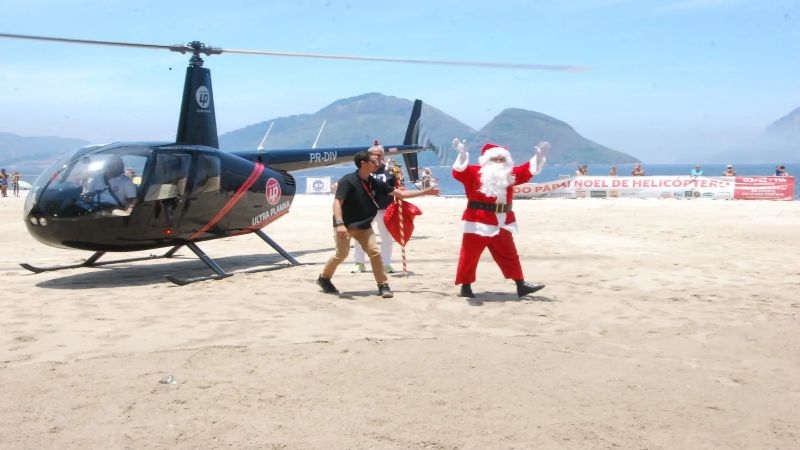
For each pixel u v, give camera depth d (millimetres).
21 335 6055
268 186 11258
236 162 10734
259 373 4910
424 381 4723
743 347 5832
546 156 7891
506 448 3660
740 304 7688
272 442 3711
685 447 3703
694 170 31578
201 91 10820
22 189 44125
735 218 20031
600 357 5418
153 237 9562
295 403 4305
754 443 3762
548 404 4305
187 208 9789
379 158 8078
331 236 16234
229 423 3975
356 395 4449
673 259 11555
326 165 13953
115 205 9062
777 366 5273
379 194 8156
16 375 4852
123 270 10758
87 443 3693
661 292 8430
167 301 7785
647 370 5074
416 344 5711
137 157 9461
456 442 3730
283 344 5707
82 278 9844
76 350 5566
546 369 5035
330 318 6844
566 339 6023
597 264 10969
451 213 22734
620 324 6676
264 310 7238
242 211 10750
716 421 4066
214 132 11148
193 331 6242
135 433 3828
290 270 10445
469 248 7891
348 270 10430
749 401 4422
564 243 14109
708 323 6715
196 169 9938
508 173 7785
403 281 9297
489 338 5973
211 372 4941
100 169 9188
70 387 4598
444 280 9414
